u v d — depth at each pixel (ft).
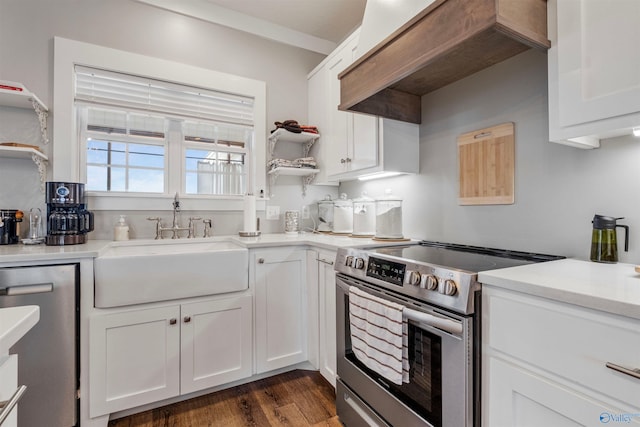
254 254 6.32
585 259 4.02
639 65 2.83
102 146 6.93
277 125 8.24
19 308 2.12
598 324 2.34
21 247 5.28
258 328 6.32
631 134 3.57
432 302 3.50
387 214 6.60
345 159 7.20
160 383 5.40
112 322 5.03
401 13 4.72
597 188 3.92
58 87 6.33
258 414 5.47
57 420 4.64
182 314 5.58
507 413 2.93
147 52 7.18
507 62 4.94
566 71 3.37
